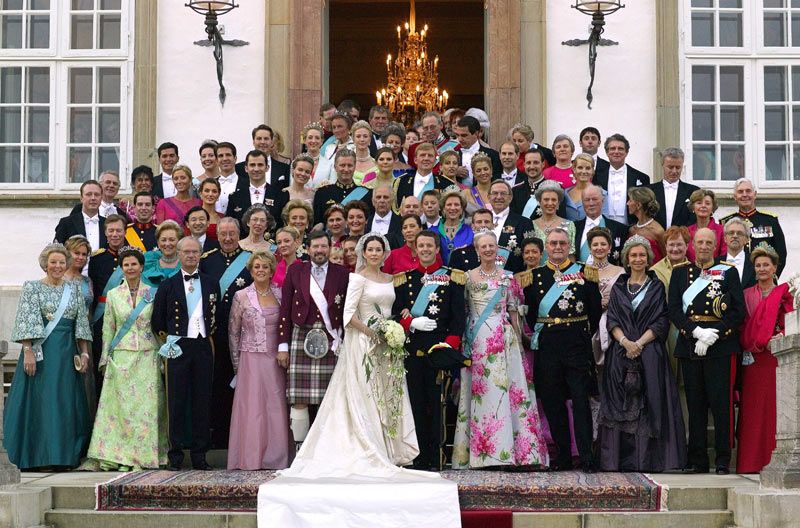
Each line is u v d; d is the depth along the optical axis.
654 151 19.08
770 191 19.06
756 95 19.23
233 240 14.81
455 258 14.57
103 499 12.49
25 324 14.16
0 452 12.48
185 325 13.98
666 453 13.84
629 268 14.55
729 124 19.25
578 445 13.82
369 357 13.61
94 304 15.05
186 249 14.04
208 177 16.44
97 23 19.45
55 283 14.41
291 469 13.12
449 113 18.72
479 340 13.91
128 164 19.23
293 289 13.95
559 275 14.04
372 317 13.70
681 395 14.99
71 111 19.44
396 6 29.58
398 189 15.92
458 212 14.88
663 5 19.12
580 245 15.12
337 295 13.89
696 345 13.80
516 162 16.53
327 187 15.96
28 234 19.16
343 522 11.78
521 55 19.16
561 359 13.88
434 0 29.02
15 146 19.42
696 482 12.77
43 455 14.07
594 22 18.48
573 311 13.93
